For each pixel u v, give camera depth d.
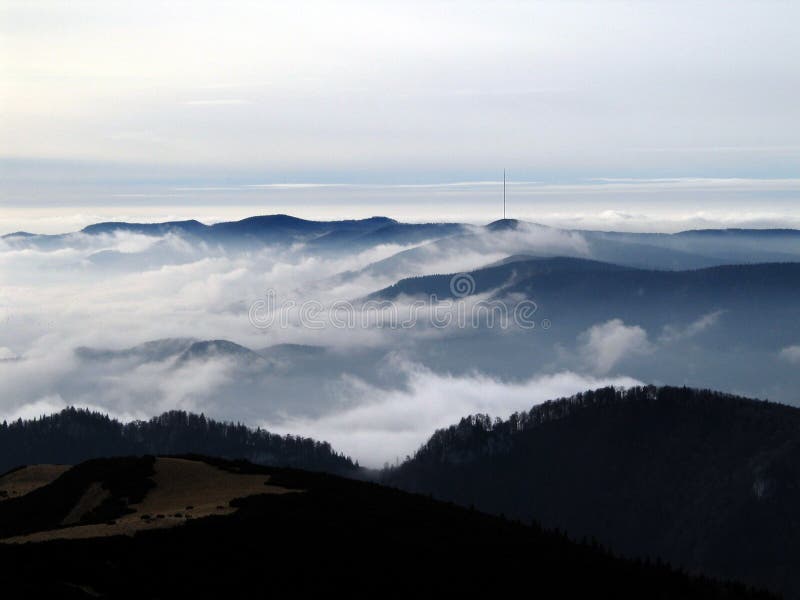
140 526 105.50
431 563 110.00
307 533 108.56
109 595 88.38
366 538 111.06
